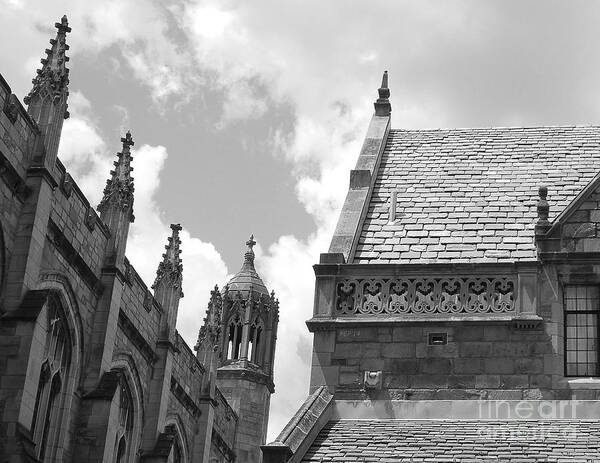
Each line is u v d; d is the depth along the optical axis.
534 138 40.28
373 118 41.41
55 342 41.00
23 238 37.62
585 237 32.31
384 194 37.22
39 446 40.03
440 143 40.38
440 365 31.84
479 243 34.41
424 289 32.75
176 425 53.66
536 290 32.06
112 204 45.34
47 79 39.47
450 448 28.92
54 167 39.34
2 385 36.22
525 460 27.69
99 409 42.28
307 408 30.81
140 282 48.56
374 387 31.75
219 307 61.03
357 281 33.16
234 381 67.81
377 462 28.31
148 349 49.44
